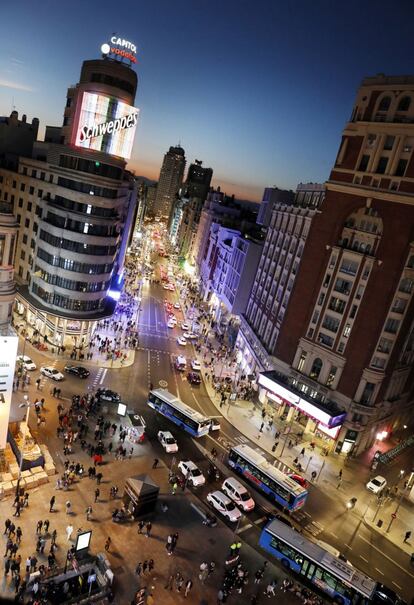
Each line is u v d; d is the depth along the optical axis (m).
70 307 83.25
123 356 87.06
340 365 73.06
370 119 69.94
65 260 80.75
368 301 69.88
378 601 42.53
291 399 76.25
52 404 64.25
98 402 66.25
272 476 56.84
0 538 40.53
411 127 64.56
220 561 44.75
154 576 40.88
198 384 84.75
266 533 47.53
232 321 122.44
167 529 47.09
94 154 79.06
